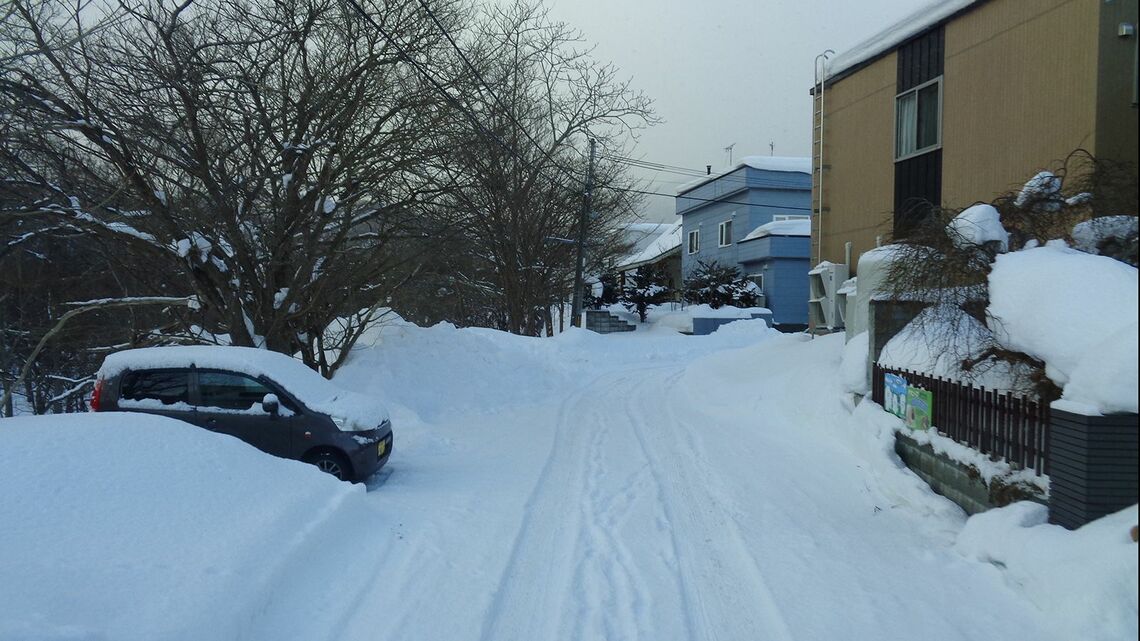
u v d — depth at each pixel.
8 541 4.07
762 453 9.73
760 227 34.34
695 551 6.22
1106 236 6.83
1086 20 10.55
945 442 7.03
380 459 8.84
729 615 4.99
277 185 13.21
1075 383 5.17
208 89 12.28
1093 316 5.39
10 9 10.70
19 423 5.62
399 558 5.88
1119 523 4.63
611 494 8.02
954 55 13.05
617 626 4.83
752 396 12.98
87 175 12.85
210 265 12.93
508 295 27.42
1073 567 4.57
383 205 14.63
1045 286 5.89
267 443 8.55
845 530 6.61
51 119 11.41
